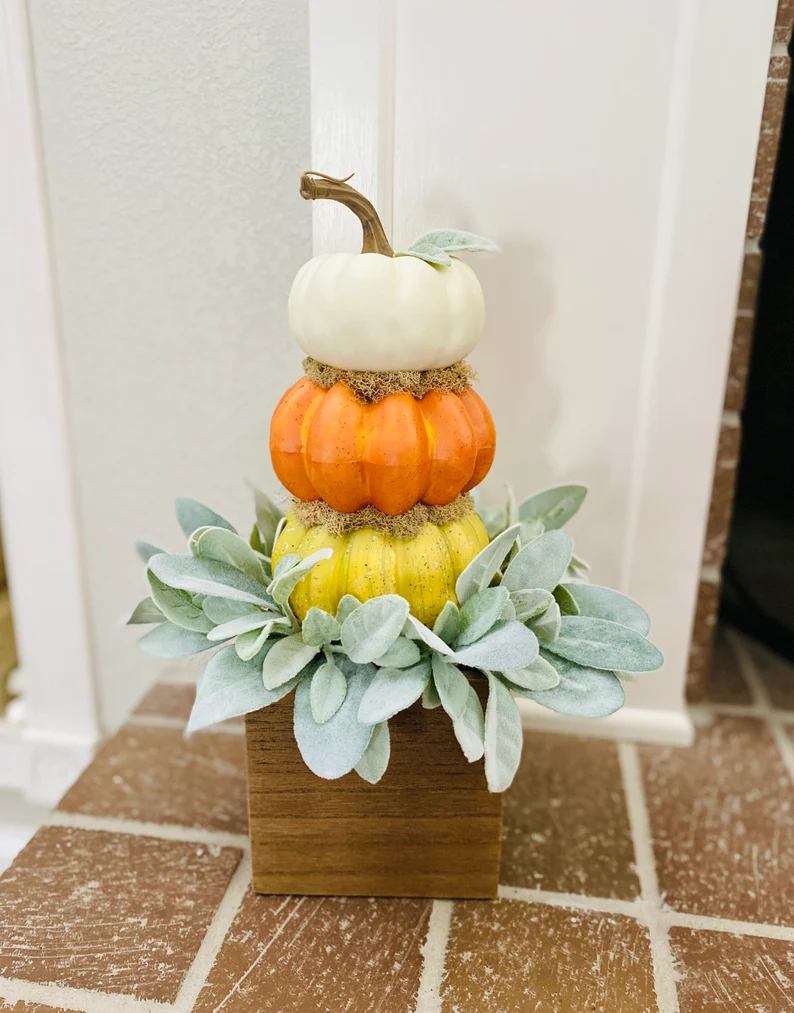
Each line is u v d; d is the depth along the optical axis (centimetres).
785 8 59
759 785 70
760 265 68
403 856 56
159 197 69
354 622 46
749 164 60
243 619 48
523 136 61
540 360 66
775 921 57
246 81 65
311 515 51
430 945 54
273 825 55
